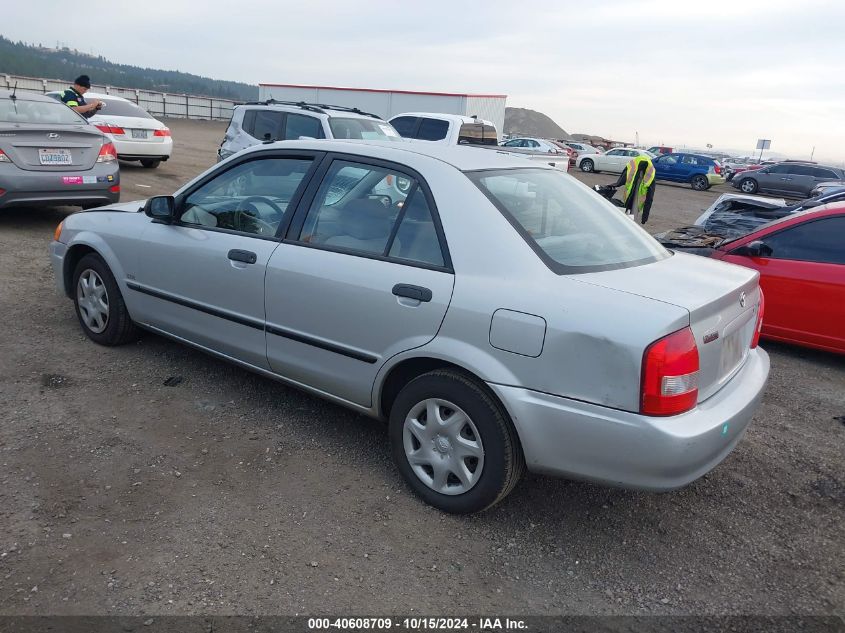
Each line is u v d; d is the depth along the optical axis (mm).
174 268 4031
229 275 3725
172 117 41375
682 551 3000
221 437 3646
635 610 2613
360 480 3352
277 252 3529
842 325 5562
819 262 5684
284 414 3969
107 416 3746
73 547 2688
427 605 2553
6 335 4727
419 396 3084
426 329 2980
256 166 3852
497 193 3123
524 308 2730
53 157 7422
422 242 3094
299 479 3314
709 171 30250
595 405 2613
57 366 4312
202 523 2910
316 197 3514
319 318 3363
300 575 2650
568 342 2631
